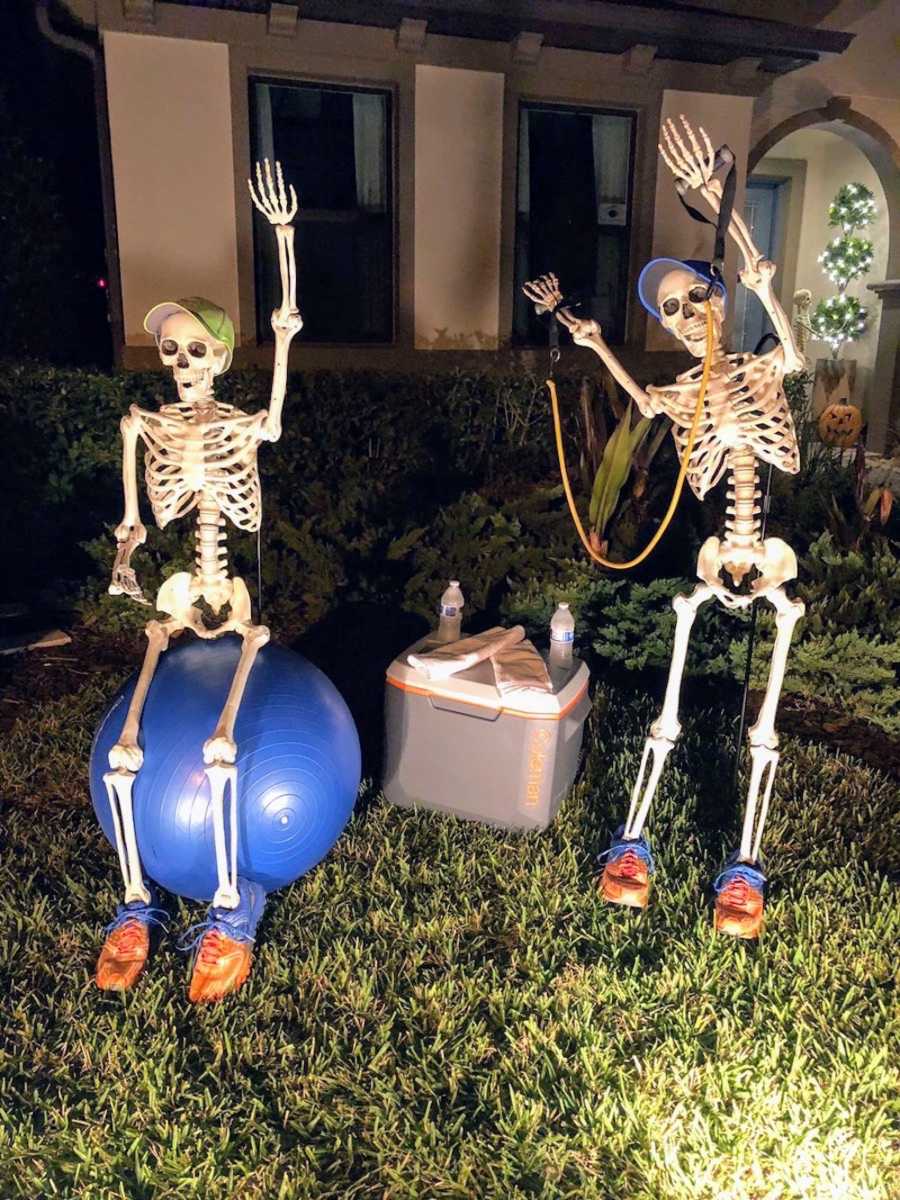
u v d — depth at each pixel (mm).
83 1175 2459
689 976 3100
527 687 3689
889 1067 2801
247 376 7184
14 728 4637
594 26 8164
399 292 8672
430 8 7680
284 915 3354
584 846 3781
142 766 3004
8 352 7988
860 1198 2424
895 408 12023
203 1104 2617
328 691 3336
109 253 8141
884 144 11219
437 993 2996
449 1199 2424
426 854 3723
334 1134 2578
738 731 4070
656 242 9305
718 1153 2531
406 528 6062
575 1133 2598
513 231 8844
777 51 8719
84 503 6969
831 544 5598
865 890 3529
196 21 7574
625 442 5613
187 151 7836
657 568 5875
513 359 9086
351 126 8383
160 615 5570
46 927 3236
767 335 3162
